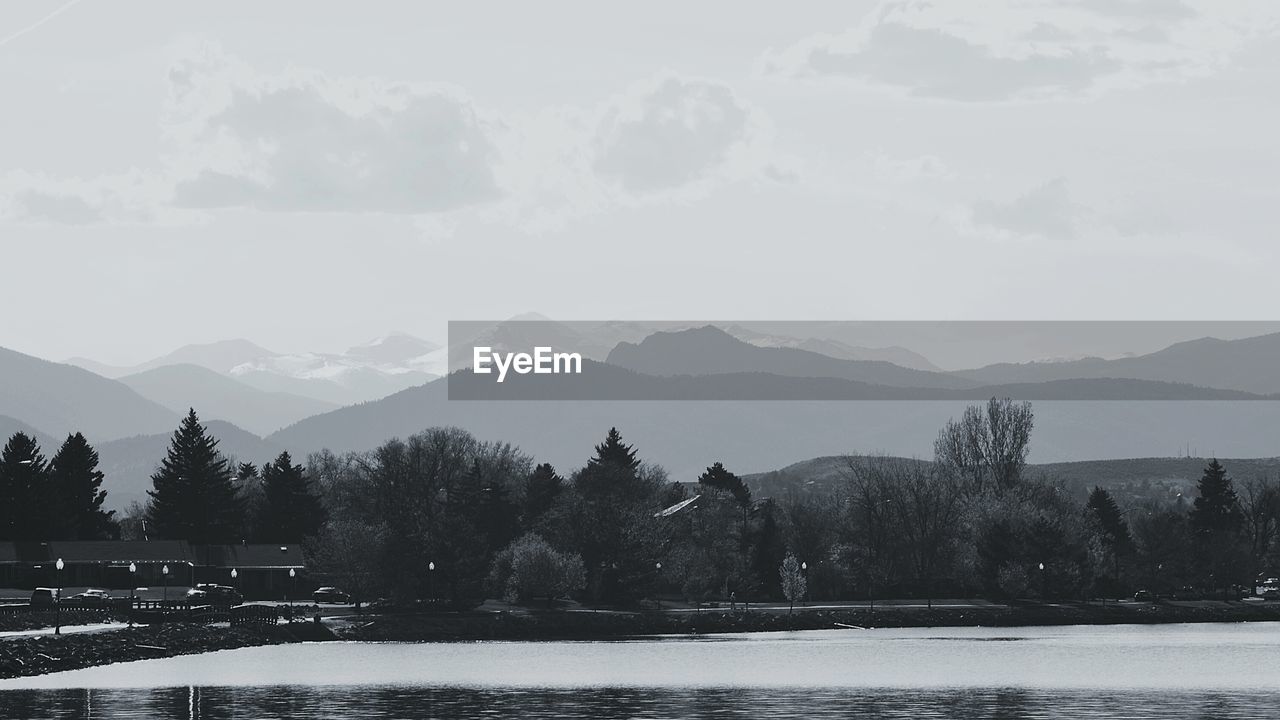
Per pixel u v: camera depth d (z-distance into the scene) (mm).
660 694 157875
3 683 159125
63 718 135000
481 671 180125
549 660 196875
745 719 139125
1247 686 166625
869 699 154625
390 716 139875
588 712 143625
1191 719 139375
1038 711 145000
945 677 176000
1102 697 156375
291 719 137000
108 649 183125
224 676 169000
